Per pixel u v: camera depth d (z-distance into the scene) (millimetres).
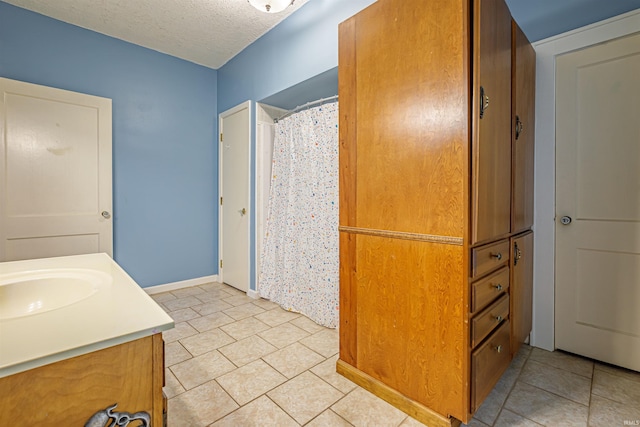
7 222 2299
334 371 1732
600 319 1744
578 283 1809
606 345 1729
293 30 2504
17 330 616
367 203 1532
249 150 3064
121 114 2912
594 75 1695
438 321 1259
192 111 3393
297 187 2688
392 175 1414
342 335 1700
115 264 1234
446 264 1227
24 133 2357
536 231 1927
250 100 3020
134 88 2980
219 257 3605
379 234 1471
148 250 3127
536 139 1899
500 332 1451
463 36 1146
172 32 2770
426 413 1298
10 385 507
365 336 1562
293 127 2713
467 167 1159
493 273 1389
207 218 3566
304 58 2416
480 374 1256
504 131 1423
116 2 2334
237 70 3207
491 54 1262
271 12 2264
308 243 2549
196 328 2314
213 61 3365
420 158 1302
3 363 492
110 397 608
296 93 2729
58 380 551
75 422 570
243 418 1357
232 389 1566
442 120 1222
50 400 544
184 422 1326
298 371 1733
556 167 1848
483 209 1236
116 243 2922
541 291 1921
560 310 1874
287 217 2734
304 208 2596
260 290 3018
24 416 521
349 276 1642
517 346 1673
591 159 1739
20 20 2400
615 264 1688
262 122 3020
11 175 2311
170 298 3018
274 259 2914
